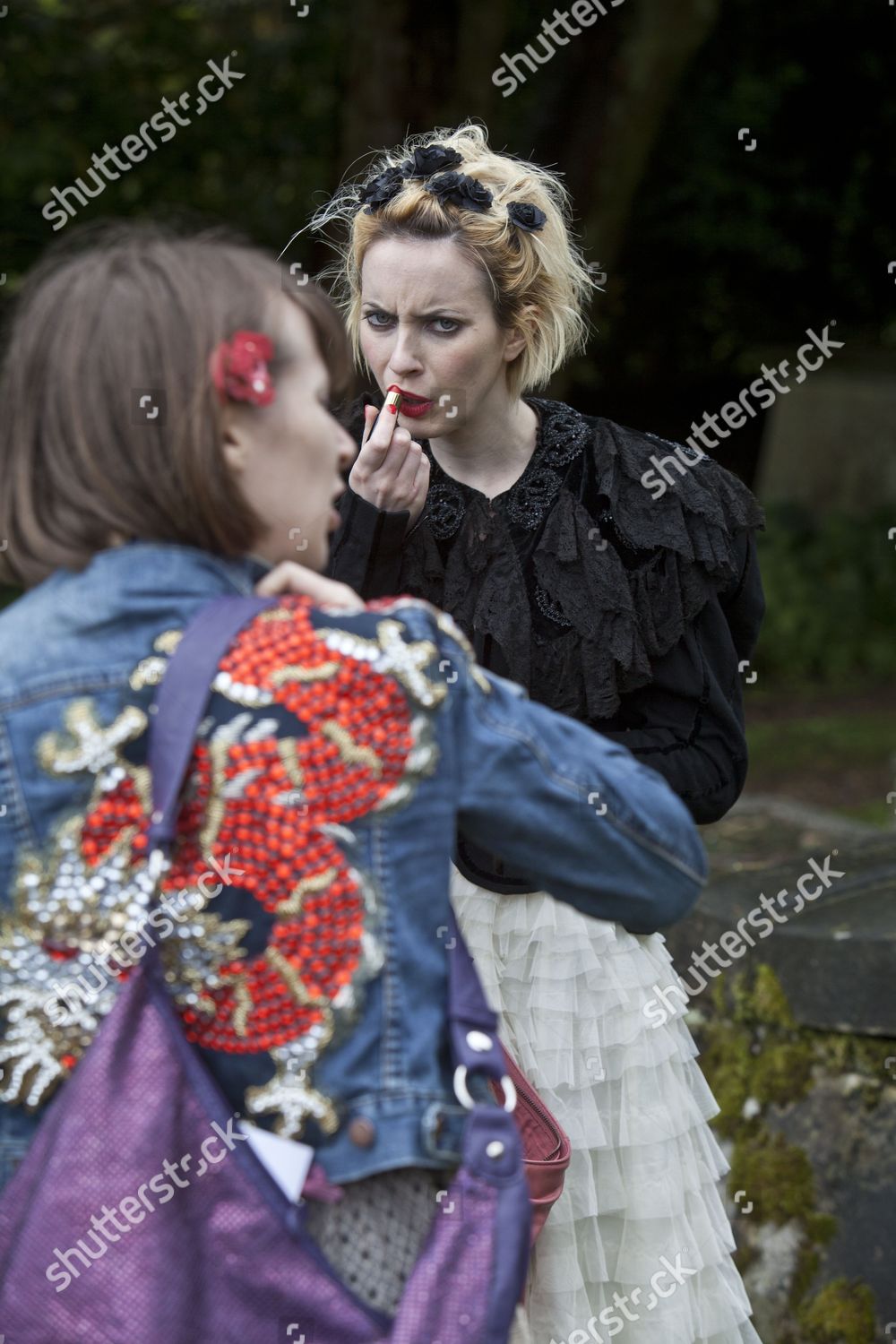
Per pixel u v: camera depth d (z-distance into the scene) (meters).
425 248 1.92
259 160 7.86
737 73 10.16
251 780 1.13
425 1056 1.17
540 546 2.01
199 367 1.18
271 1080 1.15
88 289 1.20
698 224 10.51
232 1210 1.13
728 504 2.06
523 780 1.23
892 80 10.19
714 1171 2.10
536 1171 1.72
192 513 1.19
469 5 6.48
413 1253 1.17
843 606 8.48
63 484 1.19
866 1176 2.50
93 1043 1.13
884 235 10.70
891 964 2.47
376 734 1.16
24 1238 1.11
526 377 2.03
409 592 2.02
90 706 1.15
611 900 1.29
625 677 2.00
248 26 7.71
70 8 7.45
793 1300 2.54
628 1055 1.97
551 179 2.12
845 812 5.98
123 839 1.15
